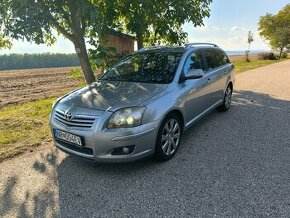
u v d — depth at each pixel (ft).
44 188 11.91
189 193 11.08
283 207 9.97
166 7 27.22
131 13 26.66
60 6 21.56
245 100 27.22
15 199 11.19
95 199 10.97
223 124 19.48
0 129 19.71
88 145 12.14
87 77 27.14
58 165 13.97
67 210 10.37
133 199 10.86
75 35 25.46
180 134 14.94
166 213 9.95
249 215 9.61
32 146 16.55
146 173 12.80
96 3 23.68
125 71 16.84
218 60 21.02
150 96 13.09
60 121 13.26
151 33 31.19
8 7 19.80
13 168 13.80
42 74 106.01
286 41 124.36
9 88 61.77
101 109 12.34
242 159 13.85
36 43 21.48
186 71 15.90
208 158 14.10
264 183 11.57
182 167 13.24
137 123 12.03
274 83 37.68
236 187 11.34
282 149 14.94
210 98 18.71
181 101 14.37
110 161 12.06
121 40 30.17
